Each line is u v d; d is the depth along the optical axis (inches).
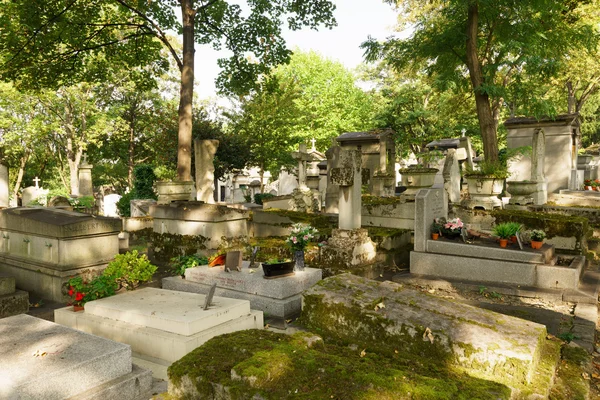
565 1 731.4
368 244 365.1
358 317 208.1
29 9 613.3
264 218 537.0
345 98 1647.4
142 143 1579.7
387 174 759.7
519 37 650.8
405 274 354.0
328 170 700.0
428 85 1365.7
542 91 891.4
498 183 537.3
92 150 1612.9
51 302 299.0
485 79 647.1
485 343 172.2
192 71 617.6
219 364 144.6
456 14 672.4
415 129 1446.9
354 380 129.7
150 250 455.2
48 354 147.8
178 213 427.2
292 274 280.2
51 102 1296.8
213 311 196.4
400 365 173.5
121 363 154.1
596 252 441.7
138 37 786.8
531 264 311.6
